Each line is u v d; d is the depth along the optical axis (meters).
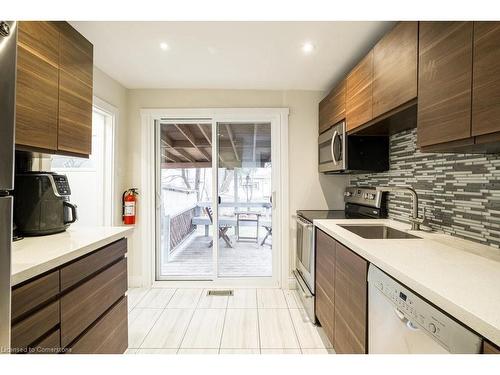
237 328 2.05
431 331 0.75
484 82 0.88
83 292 1.22
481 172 1.30
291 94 2.82
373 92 1.64
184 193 3.22
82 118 1.57
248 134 2.95
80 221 2.54
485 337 0.59
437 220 1.61
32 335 0.94
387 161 2.18
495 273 0.88
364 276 1.21
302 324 2.11
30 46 1.19
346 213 2.54
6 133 0.69
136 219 2.83
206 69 2.33
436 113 1.10
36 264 0.94
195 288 2.83
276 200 2.88
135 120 2.81
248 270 2.97
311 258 2.12
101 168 2.51
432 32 1.12
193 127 3.03
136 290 2.77
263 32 1.76
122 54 2.06
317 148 2.83
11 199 0.71
